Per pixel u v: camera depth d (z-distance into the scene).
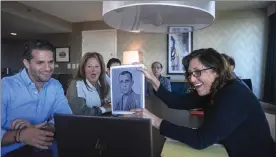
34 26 4.58
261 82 3.96
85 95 1.48
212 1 0.78
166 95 1.31
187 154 0.72
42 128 0.88
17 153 0.77
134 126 0.55
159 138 0.92
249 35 3.98
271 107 1.54
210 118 0.76
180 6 0.71
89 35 5.08
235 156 0.81
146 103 2.05
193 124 1.21
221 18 4.09
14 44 6.52
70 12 4.29
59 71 5.36
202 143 0.72
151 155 0.56
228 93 0.79
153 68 3.38
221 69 0.84
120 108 0.99
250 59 3.99
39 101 1.07
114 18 0.95
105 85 1.67
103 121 0.57
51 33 5.40
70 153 0.62
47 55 0.98
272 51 3.61
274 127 1.13
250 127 0.79
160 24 1.06
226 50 4.10
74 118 0.60
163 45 4.49
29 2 3.64
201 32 4.21
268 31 3.83
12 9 3.51
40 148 0.80
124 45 4.79
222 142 0.82
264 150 0.81
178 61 4.35
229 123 0.74
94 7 3.95
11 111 0.99
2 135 0.78
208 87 0.87
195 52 0.87
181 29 1.17
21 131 0.79
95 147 0.59
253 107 0.79
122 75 1.00
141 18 0.96
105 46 4.95
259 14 3.90
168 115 1.48
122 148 0.57
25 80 1.03
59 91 1.20
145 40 4.61
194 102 1.24
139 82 0.97
